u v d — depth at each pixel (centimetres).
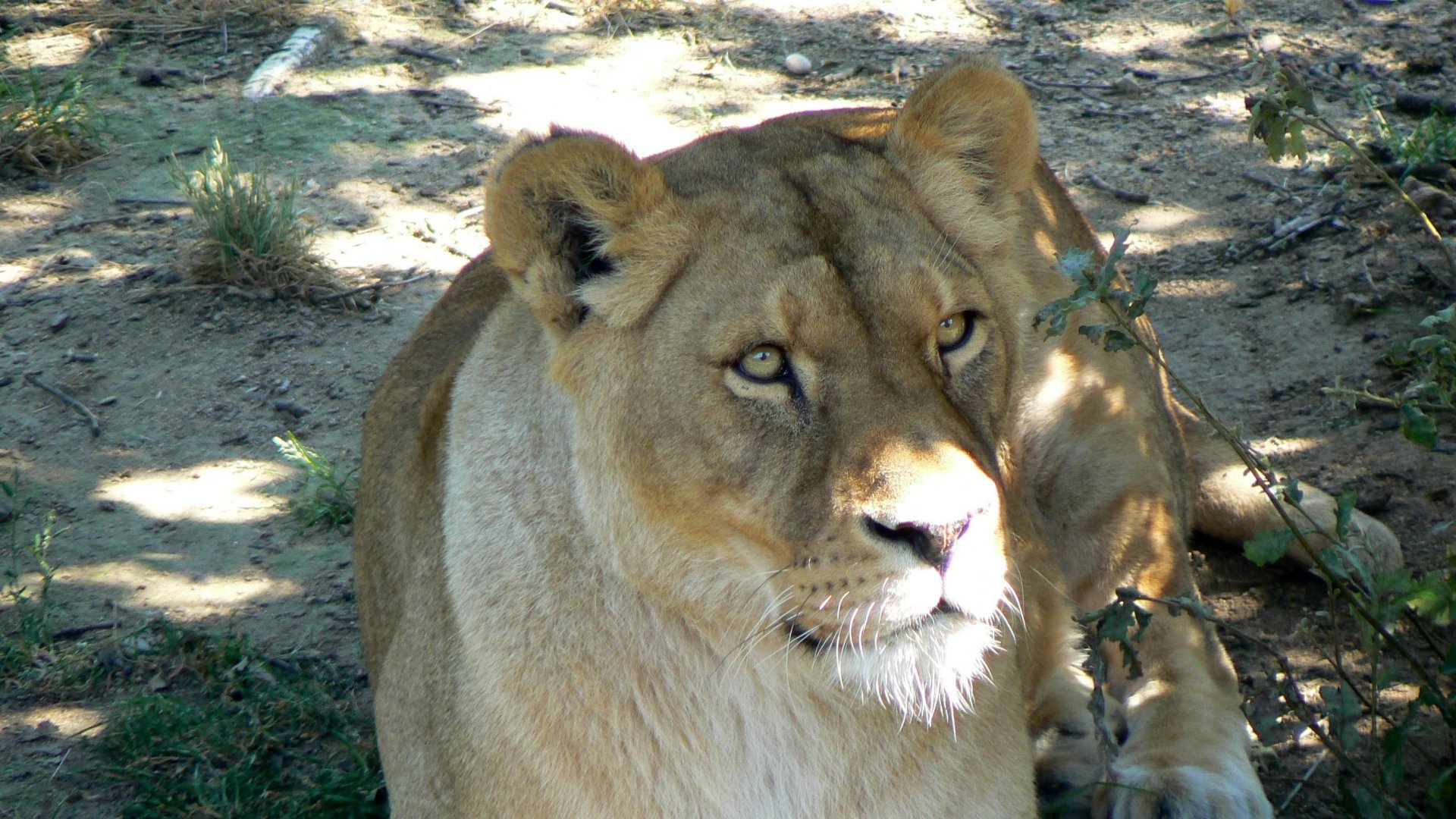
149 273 1103
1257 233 1077
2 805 675
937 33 1426
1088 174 1174
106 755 707
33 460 923
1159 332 983
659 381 467
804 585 458
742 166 501
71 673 753
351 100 1333
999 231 533
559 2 1506
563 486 498
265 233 1088
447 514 544
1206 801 627
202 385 991
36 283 1099
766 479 458
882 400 451
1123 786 620
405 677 571
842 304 455
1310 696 697
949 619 457
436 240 1141
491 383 545
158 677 755
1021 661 630
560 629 498
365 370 1000
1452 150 1114
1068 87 1309
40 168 1234
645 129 1275
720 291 462
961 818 523
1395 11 1365
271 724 722
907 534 441
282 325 1047
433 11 1493
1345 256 1031
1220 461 807
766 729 503
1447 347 623
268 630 786
